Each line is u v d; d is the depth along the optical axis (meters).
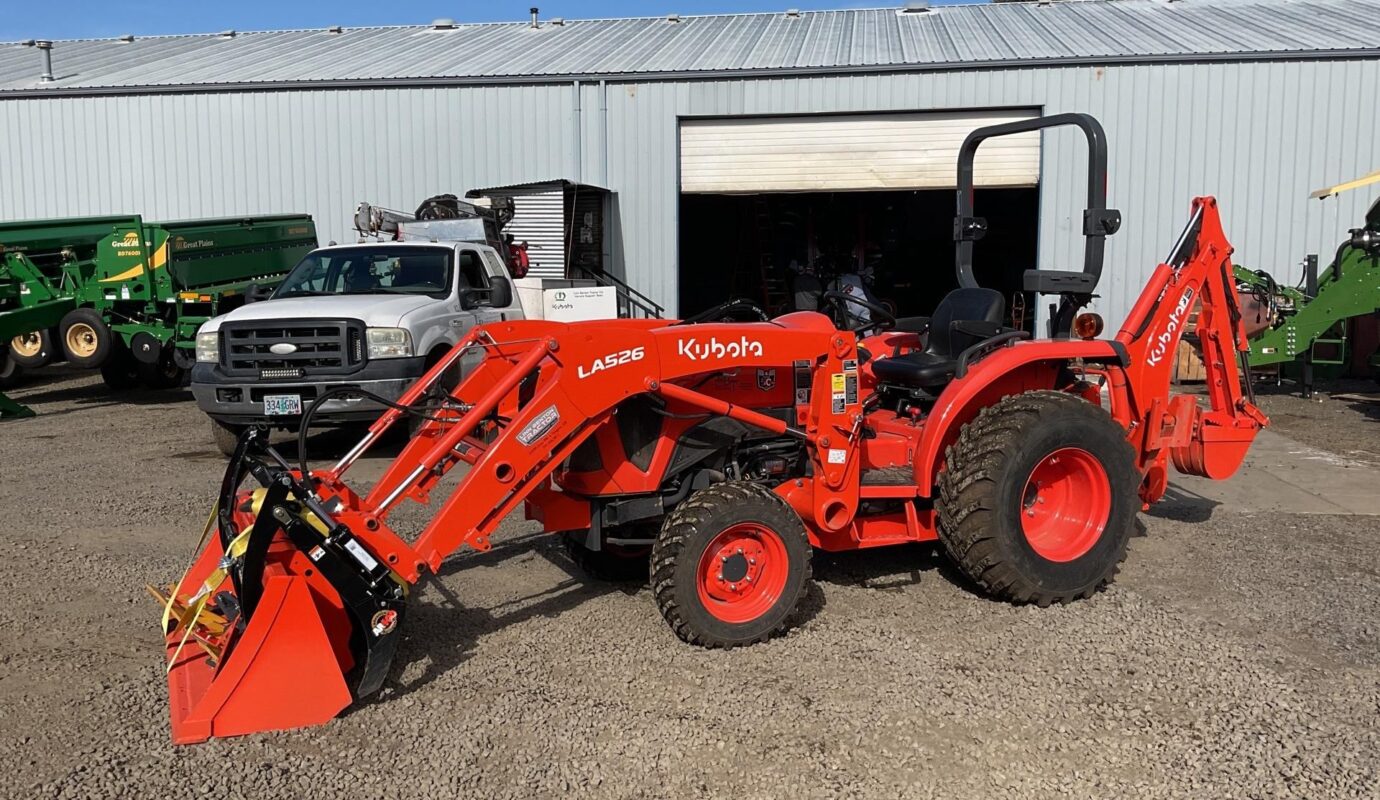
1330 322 11.84
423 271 10.12
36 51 22.08
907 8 21.00
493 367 4.95
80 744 3.69
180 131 17.36
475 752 3.62
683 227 21.81
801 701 3.98
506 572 5.68
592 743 3.67
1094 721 3.80
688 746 3.64
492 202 15.33
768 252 19.98
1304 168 14.83
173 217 17.58
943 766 3.49
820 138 16.08
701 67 16.16
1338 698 3.98
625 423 4.76
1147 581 5.44
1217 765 3.48
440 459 4.20
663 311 16.61
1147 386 5.43
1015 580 4.89
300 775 3.47
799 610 4.99
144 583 5.50
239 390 8.74
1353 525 6.62
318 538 3.79
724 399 5.04
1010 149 15.65
